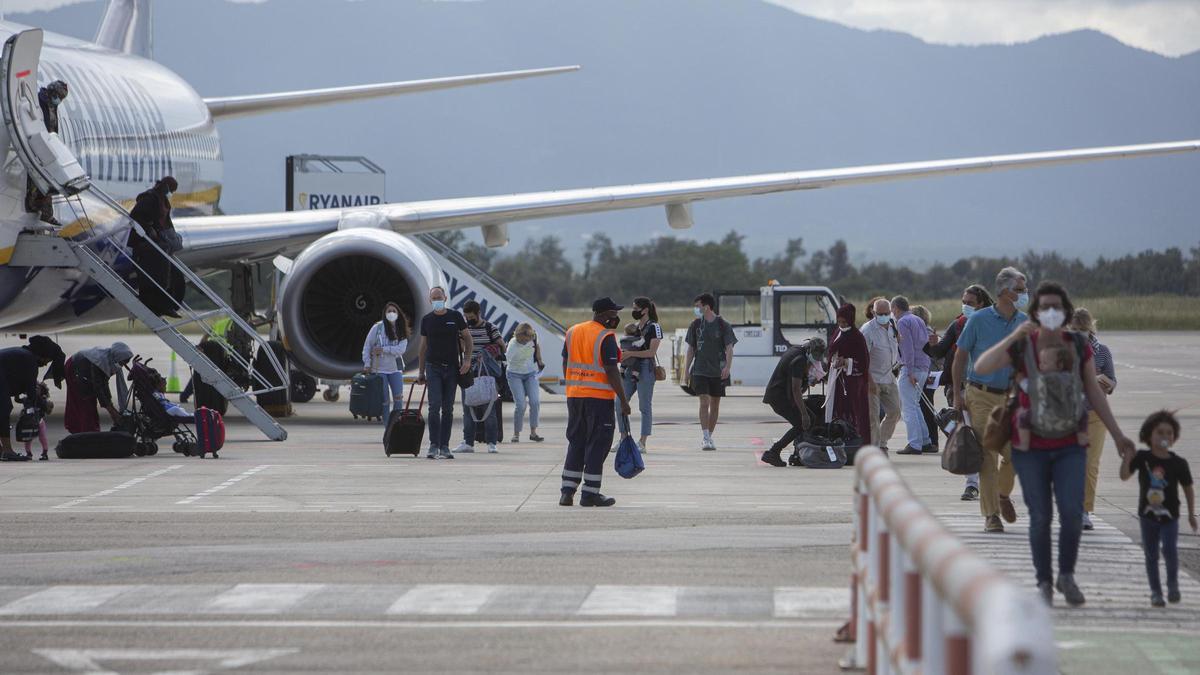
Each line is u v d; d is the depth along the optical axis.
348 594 36.12
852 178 95.50
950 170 95.94
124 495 54.78
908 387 71.81
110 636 31.88
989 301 59.16
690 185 95.62
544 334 114.81
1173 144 99.00
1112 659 30.41
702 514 50.19
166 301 78.38
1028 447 35.88
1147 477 35.56
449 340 67.88
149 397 68.81
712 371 73.19
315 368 84.75
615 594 36.09
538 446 76.06
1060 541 35.91
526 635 31.83
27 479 59.50
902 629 21.78
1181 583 38.56
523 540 44.41
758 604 34.97
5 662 29.66
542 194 95.00
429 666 29.22
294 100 103.94
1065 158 96.88
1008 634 12.75
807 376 66.19
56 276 76.88
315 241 89.56
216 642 31.30
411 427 67.62
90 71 84.94
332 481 59.22
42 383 68.69
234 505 52.22
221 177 104.81
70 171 71.50
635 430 86.75
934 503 53.22
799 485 58.88
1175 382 140.50
